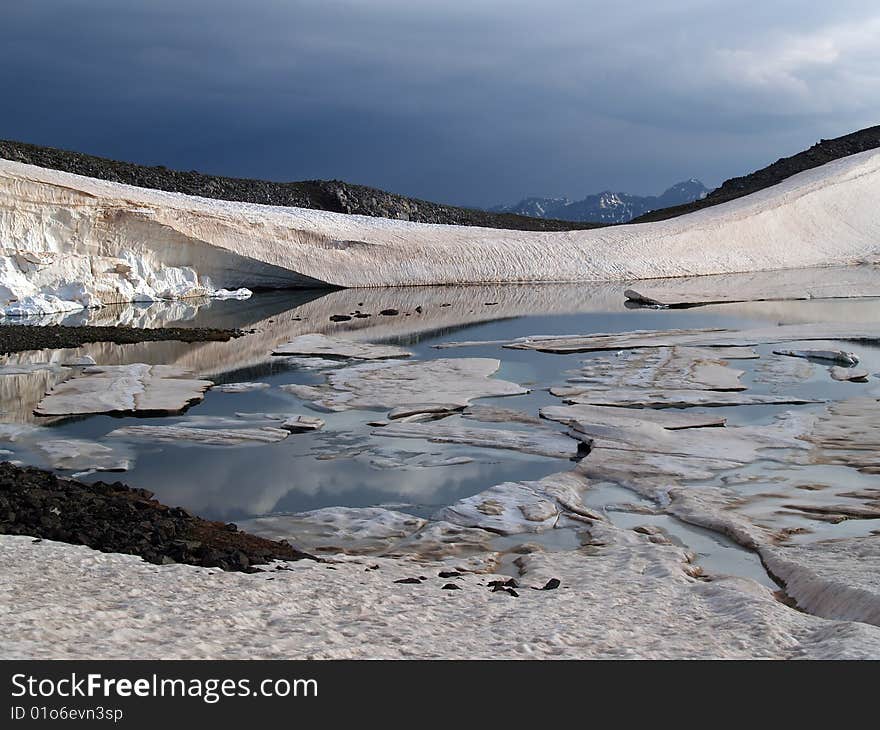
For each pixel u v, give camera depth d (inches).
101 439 513.7
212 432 526.6
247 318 1160.8
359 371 722.8
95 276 1311.5
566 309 1264.8
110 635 198.5
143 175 2105.1
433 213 2497.5
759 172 2709.2
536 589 280.1
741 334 917.8
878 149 2455.7
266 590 250.2
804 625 240.8
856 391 633.0
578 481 423.2
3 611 207.9
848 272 1769.2
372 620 228.1
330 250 1660.9
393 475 446.6
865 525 358.3
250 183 2315.5
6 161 1370.6
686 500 387.5
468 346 887.1
